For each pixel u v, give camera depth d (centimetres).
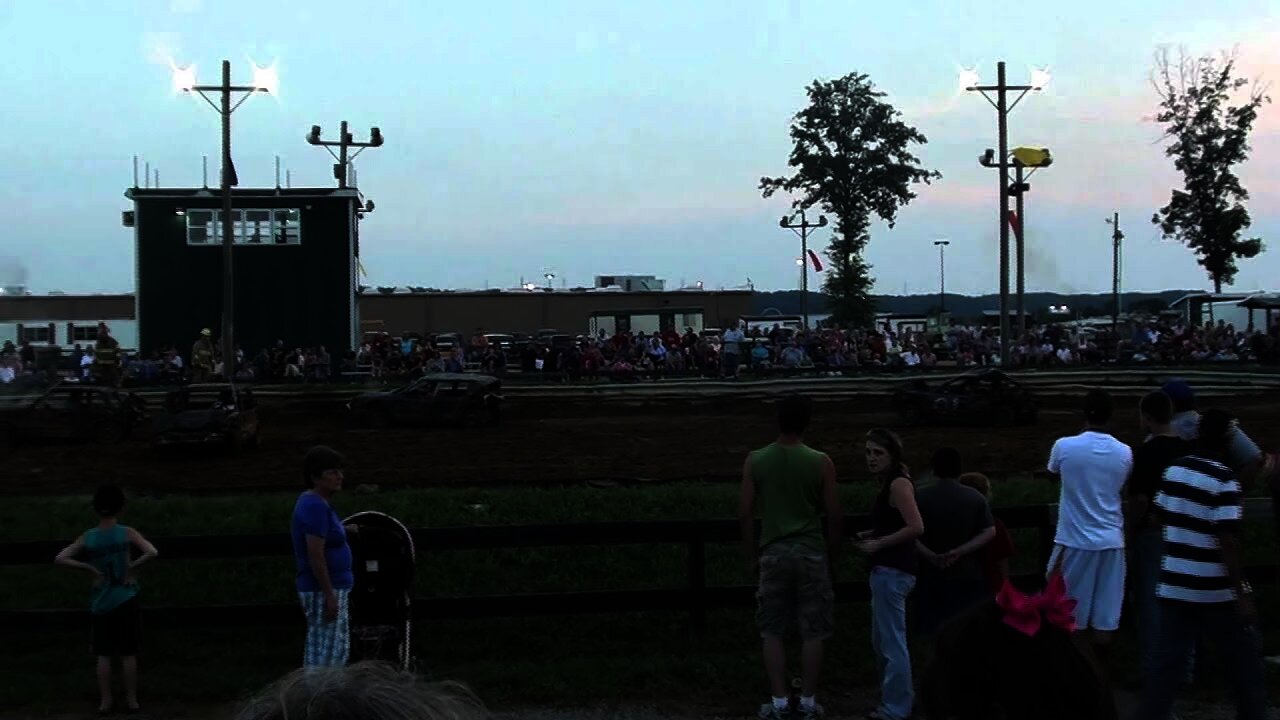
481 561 1091
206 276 4578
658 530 880
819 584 725
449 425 2766
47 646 921
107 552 766
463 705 197
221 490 1772
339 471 696
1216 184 5184
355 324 4678
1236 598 590
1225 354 3794
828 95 6881
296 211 4609
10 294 6881
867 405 3112
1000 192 3766
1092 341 4162
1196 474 600
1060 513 766
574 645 909
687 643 904
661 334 3891
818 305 14700
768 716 728
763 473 738
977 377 2630
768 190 7025
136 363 3503
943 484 741
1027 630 237
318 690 186
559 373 3425
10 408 2588
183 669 847
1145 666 616
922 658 844
